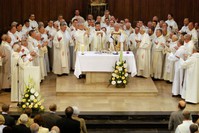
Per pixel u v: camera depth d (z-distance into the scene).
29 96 13.63
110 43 16.92
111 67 15.93
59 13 21.38
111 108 14.31
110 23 18.19
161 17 21.62
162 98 15.38
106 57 15.86
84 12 21.48
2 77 15.86
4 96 15.46
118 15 21.66
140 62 17.17
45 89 16.16
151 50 17.50
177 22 21.67
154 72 17.52
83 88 15.73
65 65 17.42
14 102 14.75
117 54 16.11
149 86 16.06
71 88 15.73
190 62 14.65
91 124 13.60
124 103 14.78
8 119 11.20
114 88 15.77
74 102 14.80
